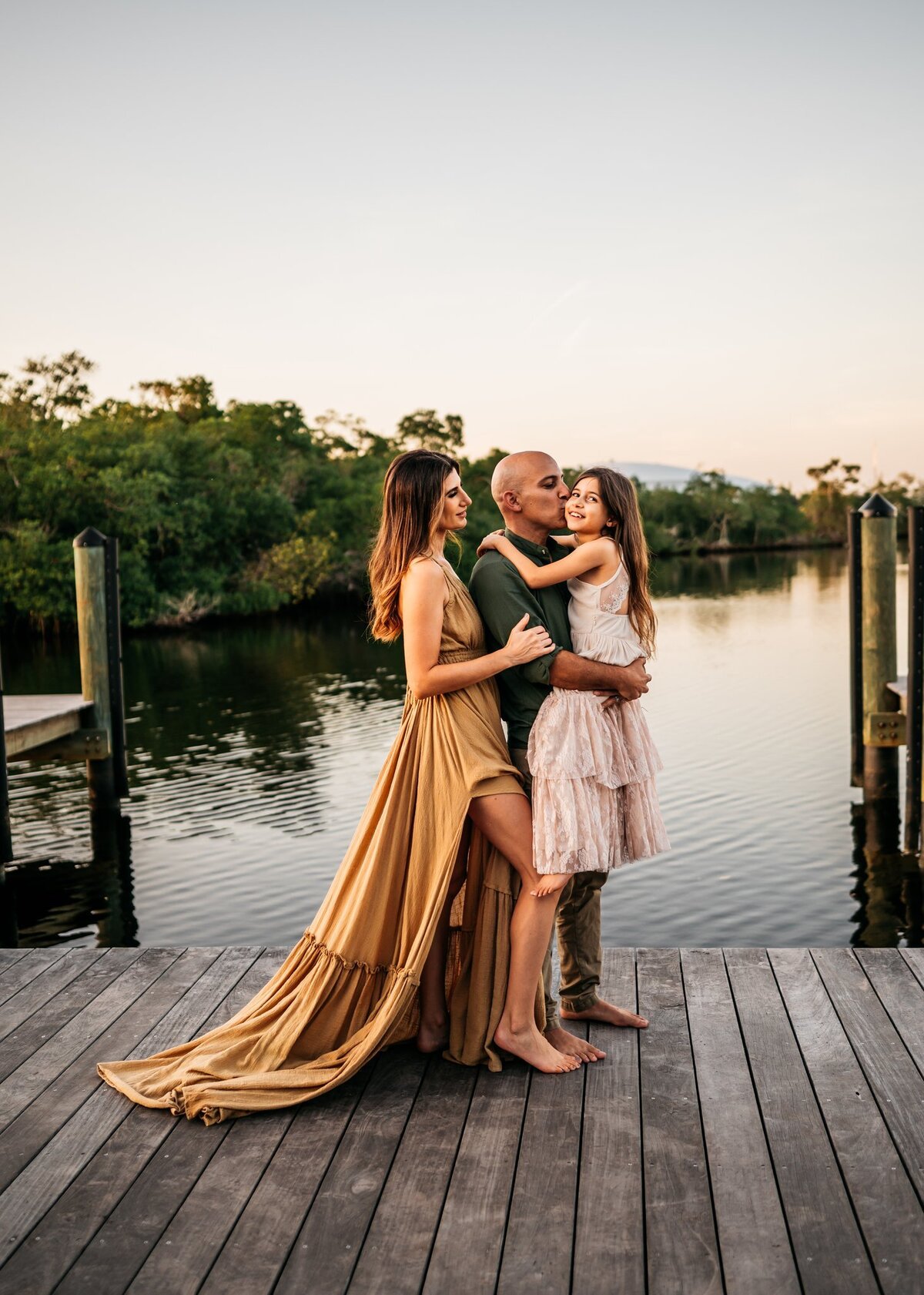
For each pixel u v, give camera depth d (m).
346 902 2.84
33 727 8.99
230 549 40.53
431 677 2.73
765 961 3.50
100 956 3.70
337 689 18.28
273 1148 2.48
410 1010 2.96
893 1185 2.28
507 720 2.93
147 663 23.61
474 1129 2.54
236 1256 2.10
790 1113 2.57
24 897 7.66
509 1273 2.04
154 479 36.22
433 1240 2.14
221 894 7.57
